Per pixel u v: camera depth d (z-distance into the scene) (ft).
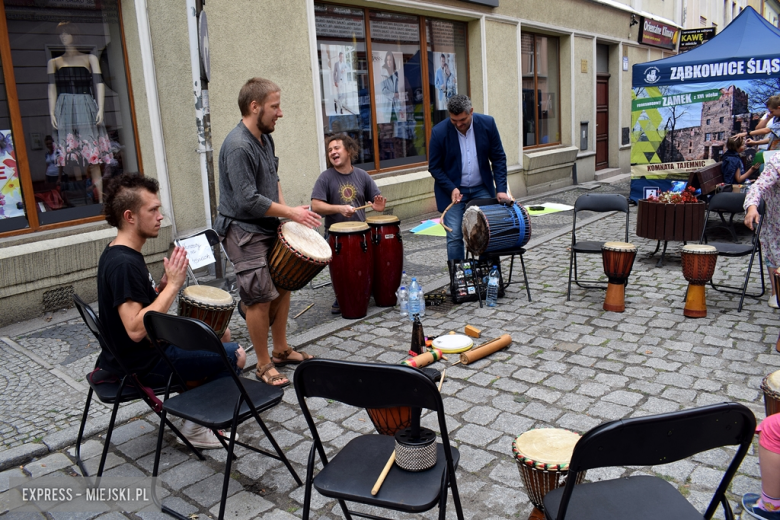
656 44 55.72
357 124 28.35
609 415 10.91
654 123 29.99
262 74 22.76
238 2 21.62
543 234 26.96
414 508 6.33
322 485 6.78
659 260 21.53
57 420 11.50
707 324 15.21
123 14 19.42
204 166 19.90
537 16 38.29
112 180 9.30
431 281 20.24
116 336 9.34
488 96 34.63
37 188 18.15
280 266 12.11
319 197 16.79
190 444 10.07
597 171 49.14
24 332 16.29
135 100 19.97
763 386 8.29
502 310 17.19
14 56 17.40
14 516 8.77
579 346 14.20
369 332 15.90
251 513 8.68
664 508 6.11
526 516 8.32
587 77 45.24
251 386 9.23
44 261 17.21
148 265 19.80
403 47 30.35
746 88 27.35
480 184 18.48
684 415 5.29
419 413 6.92
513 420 10.90
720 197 19.21
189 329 8.03
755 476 8.96
